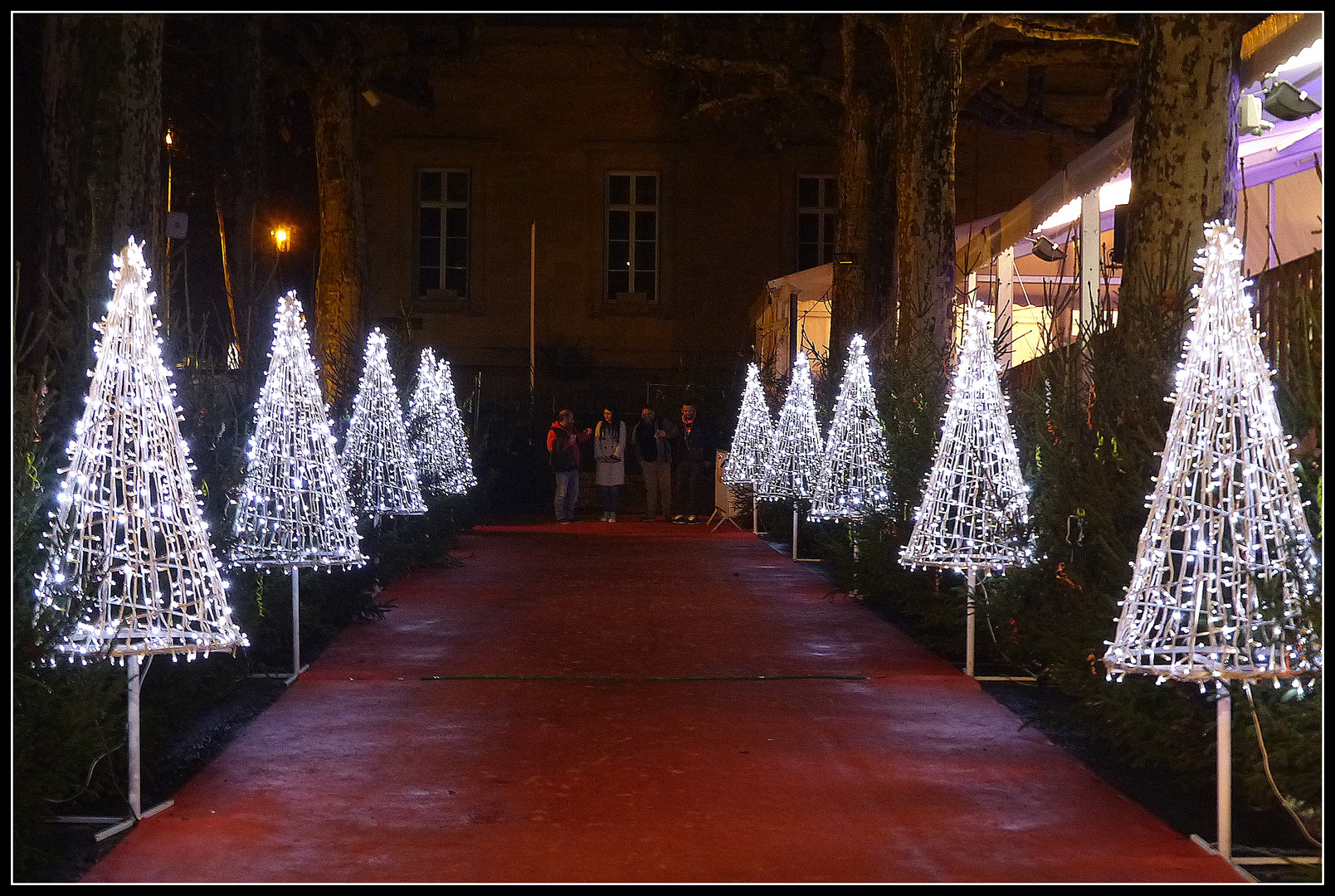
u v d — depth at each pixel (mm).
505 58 34750
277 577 8273
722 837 4934
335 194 19906
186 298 7836
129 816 5145
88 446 5316
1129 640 4820
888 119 19703
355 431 12289
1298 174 13086
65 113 8031
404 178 34812
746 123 33719
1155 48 8203
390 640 9570
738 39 23609
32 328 7898
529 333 34781
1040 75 29219
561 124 34938
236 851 4750
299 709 7207
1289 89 9719
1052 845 4852
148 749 5652
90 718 4707
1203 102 8078
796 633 9969
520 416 29203
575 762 6059
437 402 15867
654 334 34844
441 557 14688
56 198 8023
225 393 7816
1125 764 6012
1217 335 4793
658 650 9195
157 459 5395
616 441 23094
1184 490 4848
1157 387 6516
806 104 22125
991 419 8094
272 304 11664
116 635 4953
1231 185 8141
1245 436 4816
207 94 20438
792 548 16938
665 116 34938
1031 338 17828
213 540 7086
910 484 10523
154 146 8281
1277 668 4578
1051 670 6723
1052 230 16531
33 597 4844
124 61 8102
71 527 5234
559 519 23281
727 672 8359
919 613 9750
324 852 4742
